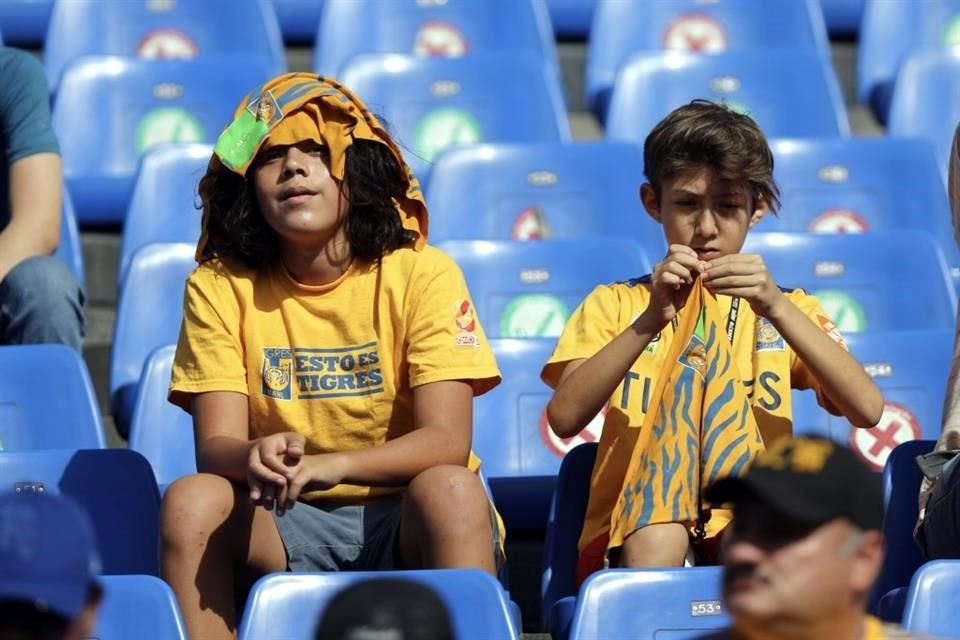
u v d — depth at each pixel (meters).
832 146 19.31
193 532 11.04
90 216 20.36
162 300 16.88
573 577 12.62
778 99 21.38
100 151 20.75
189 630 10.95
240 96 21.02
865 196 19.19
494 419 15.08
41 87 16.95
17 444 14.04
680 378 11.76
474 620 10.30
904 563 12.54
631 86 21.31
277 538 11.68
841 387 11.86
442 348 12.05
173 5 23.25
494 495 14.63
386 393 12.15
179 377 12.21
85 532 7.00
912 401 14.85
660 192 12.46
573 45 25.20
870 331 15.75
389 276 12.28
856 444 14.75
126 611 10.37
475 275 16.69
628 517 11.65
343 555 11.87
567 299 16.67
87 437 14.10
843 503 7.14
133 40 23.12
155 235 18.58
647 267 16.67
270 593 10.55
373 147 12.31
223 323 12.26
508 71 21.22
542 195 18.72
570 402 11.94
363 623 7.05
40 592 6.80
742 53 21.52
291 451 10.95
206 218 12.53
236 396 12.12
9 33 24.22
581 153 18.86
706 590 10.94
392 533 11.85
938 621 10.59
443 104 21.06
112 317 19.23
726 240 12.22
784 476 7.18
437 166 18.70
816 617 7.18
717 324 11.84
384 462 11.45
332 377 12.16
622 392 12.27
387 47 23.34
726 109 12.56
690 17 23.69
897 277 17.05
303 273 12.30
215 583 11.09
